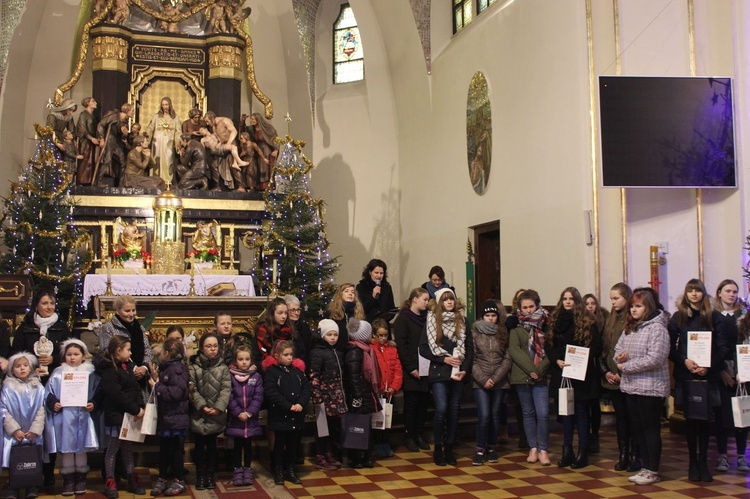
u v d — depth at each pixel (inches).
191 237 614.5
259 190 649.6
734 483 268.1
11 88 655.8
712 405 271.0
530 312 317.4
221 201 625.9
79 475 265.3
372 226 714.8
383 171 716.0
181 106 668.1
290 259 572.7
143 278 523.5
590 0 438.9
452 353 307.6
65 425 258.5
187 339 468.8
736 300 294.4
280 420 276.2
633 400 272.7
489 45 550.9
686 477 278.2
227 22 675.4
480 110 561.6
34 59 676.7
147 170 631.2
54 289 511.2
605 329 295.3
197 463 272.2
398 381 327.3
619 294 290.0
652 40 423.8
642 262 426.0
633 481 270.5
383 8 683.4
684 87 392.5
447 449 312.0
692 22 407.5
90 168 611.5
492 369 311.9
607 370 294.0
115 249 577.0
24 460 245.8
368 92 714.2
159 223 565.9
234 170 638.5
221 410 265.6
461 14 622.2
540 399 309.6
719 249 398.0
